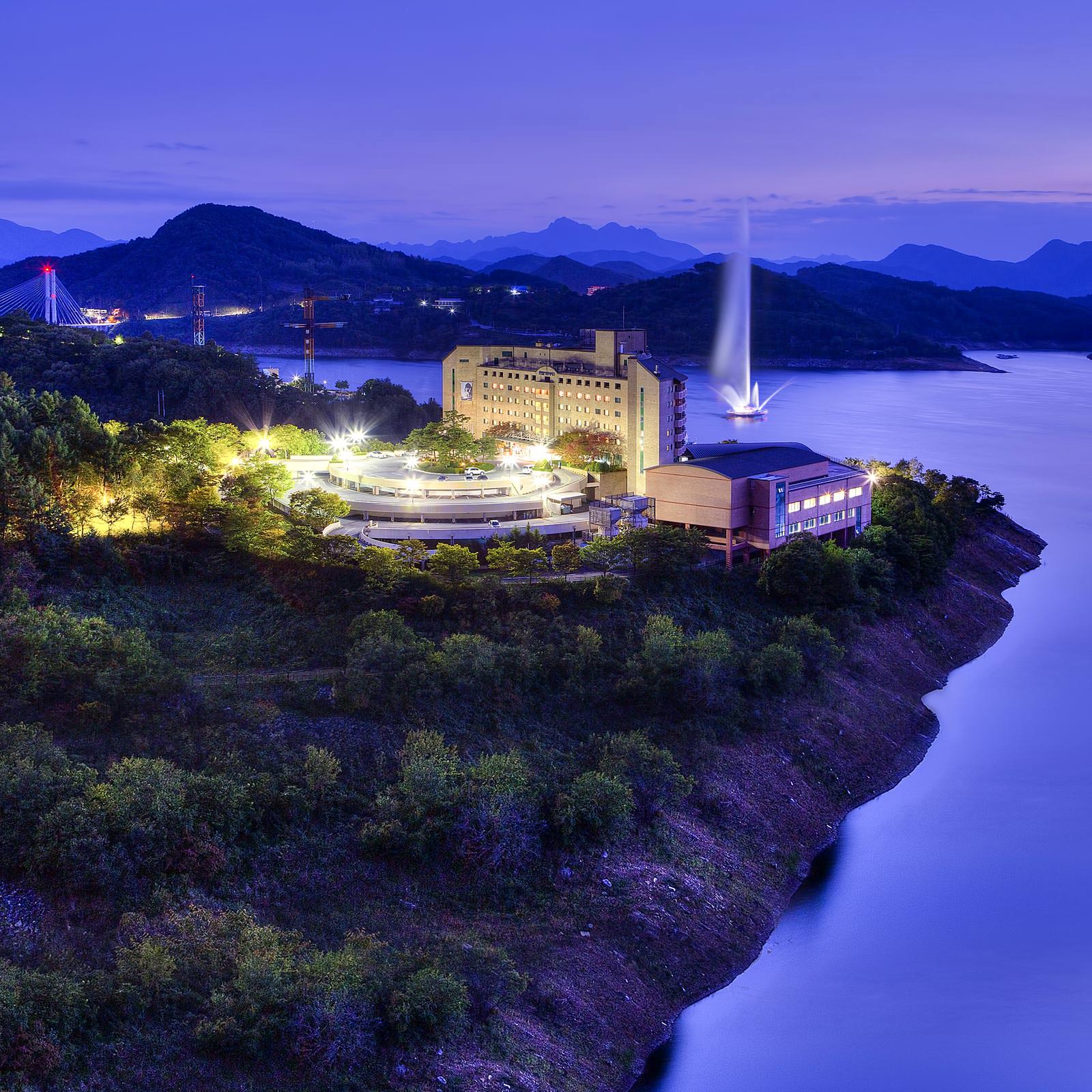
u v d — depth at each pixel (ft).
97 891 406.82
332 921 438.40
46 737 461.37
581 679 598.34
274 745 503.20
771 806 573.33
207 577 655.76
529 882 479.41
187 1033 361.92
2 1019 336.90
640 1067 418.92
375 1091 364.58
